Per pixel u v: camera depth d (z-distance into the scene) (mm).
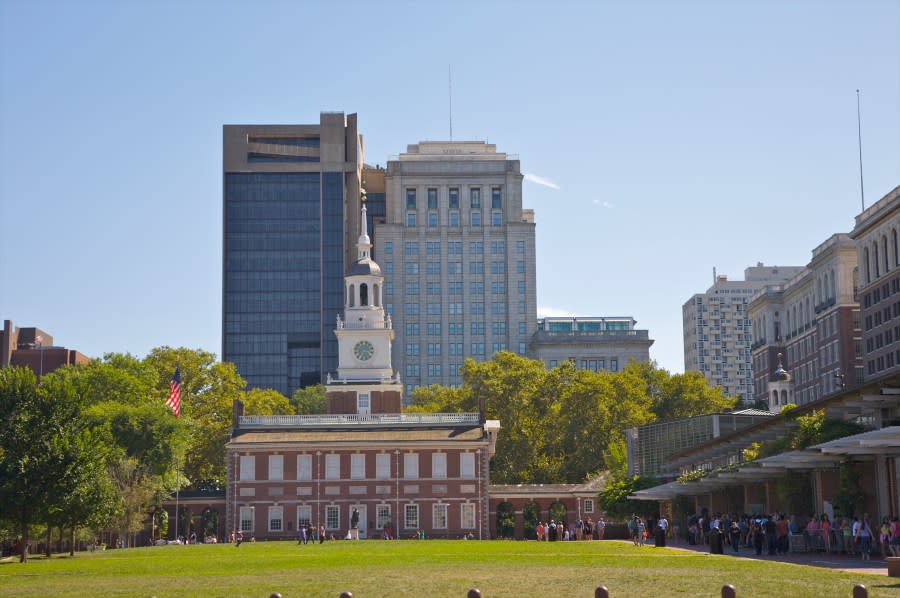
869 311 197250
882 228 191125
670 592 49062
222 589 55719
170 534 170375
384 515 157500
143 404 162250
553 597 47938
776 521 80750
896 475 76375
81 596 53625
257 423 164250
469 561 76750
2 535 106062
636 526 103688
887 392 78562
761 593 47250
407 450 158625
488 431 164250
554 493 173250
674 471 143875
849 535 75812
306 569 70500
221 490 182750
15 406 96312
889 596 44469
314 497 157625
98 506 98688
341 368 177250
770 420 98438
